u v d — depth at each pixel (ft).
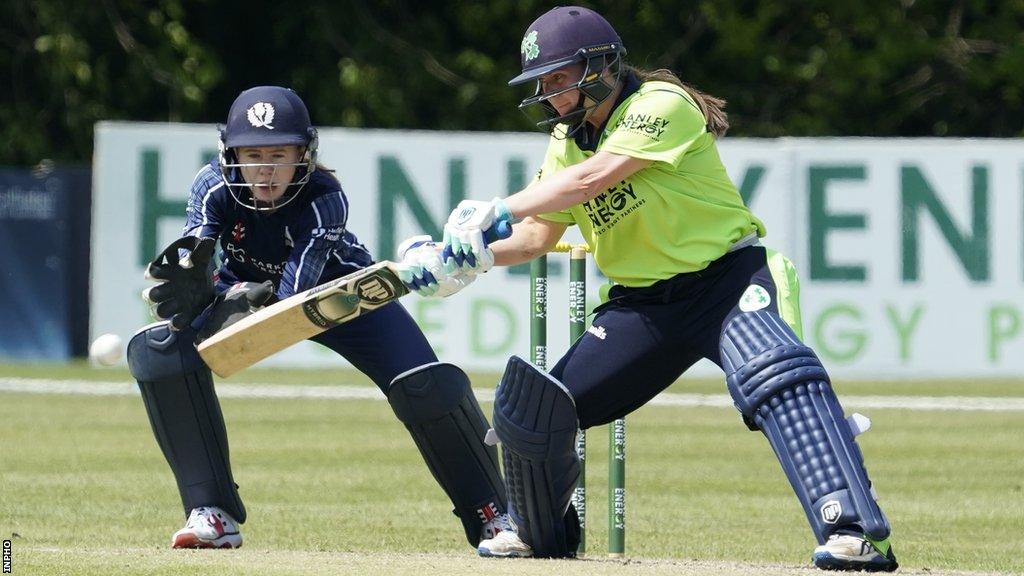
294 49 249.96
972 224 163.73
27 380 161.27
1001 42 248.73
